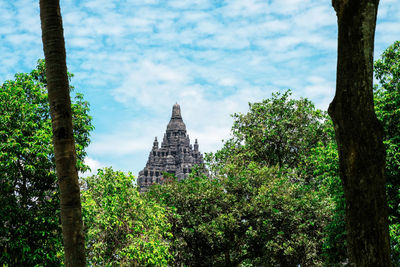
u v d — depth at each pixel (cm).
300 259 2936
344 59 612
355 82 602
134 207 2278
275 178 3155
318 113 4203
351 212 589
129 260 2173
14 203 1798
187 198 2995
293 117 4362
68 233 714
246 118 4572
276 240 2950
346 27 612
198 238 2980
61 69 745
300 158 4209
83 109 2138
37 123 1903
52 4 751
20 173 1867
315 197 2927
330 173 2344
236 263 3147
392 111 2089
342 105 607
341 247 2433
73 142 745
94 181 2377
